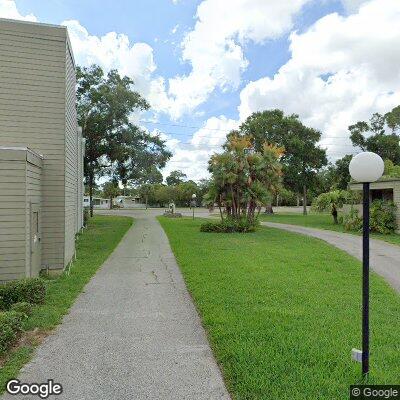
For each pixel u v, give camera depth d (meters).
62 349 4.67
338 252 12.94
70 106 11.28
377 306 6.52
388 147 37.34
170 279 8.66
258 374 3.87
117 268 10.00
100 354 4.52
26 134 9.58
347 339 4.86
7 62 9.41
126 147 29.25
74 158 13.46
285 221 30.22
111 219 31.94
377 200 21.00
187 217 35.47
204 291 7.30
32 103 9.61
